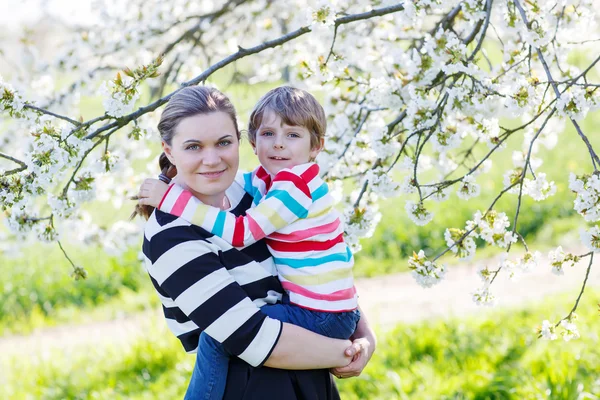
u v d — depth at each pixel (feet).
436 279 8.06
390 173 9.83
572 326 8.09
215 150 6.10
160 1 14.19
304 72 9.53
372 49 12.09
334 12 8.47
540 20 8.39
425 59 8.82
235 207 6.74
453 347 14.78
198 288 5.81
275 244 6.42
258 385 6.06
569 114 7.29
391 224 27.68
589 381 12.42
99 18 14.11
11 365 17.12
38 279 25.48
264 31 14.14
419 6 8.54
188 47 14.06
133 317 21.89
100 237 13.93
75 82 13.34
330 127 10.94
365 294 21.56
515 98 7.82
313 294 6.28
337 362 6.22
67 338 20.40
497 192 29.58
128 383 15.16
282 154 6.77
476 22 9.47
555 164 33.76
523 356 13.75
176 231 5.93
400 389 12.91
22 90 7.70
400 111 10.66
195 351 6.59
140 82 7.48
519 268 8.16
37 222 8.76
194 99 6.14
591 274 20.49
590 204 7.08
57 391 15.23
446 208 28.43
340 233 6.73
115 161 8.44
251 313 5.85
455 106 8.35
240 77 14.38
